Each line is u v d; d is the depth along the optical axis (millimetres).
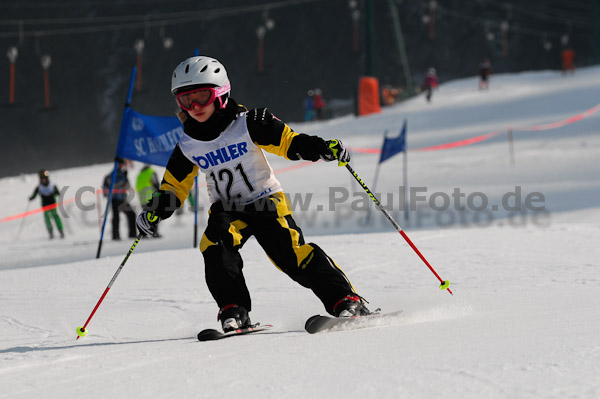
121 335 10000
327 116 96500
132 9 152750
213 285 9492
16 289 15367
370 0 81500
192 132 9461
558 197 32906
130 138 22578
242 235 9750
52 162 141750
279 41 148500
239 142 9383
